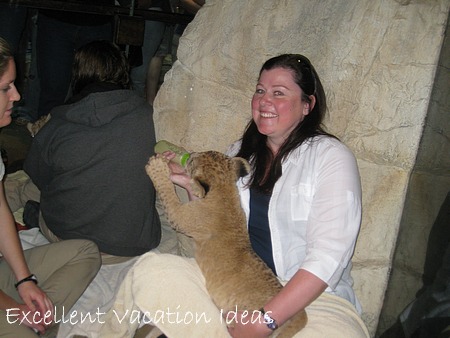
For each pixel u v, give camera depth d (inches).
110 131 124.2
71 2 184.1
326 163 99.9
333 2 120.6
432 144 107.5
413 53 109.7
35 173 131.7
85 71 134.7
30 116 229.3
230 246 99.2
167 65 243.9
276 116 102.2
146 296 96.3
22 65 222.8
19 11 194.7
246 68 131.8
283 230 102.7
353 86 115.8
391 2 112.6
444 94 105.2
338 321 93.9
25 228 144.9
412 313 110.5
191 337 95.3
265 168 106.6
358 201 97.3
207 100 138.3
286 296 90.3
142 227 131.6
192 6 228.4
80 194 125.3
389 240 115.6
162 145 120.0
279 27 127.7
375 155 114.9
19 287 105.1
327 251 93.5
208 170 103.1
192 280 98.3
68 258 115.2
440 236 104.8
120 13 191.5
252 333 90.5
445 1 106.9
